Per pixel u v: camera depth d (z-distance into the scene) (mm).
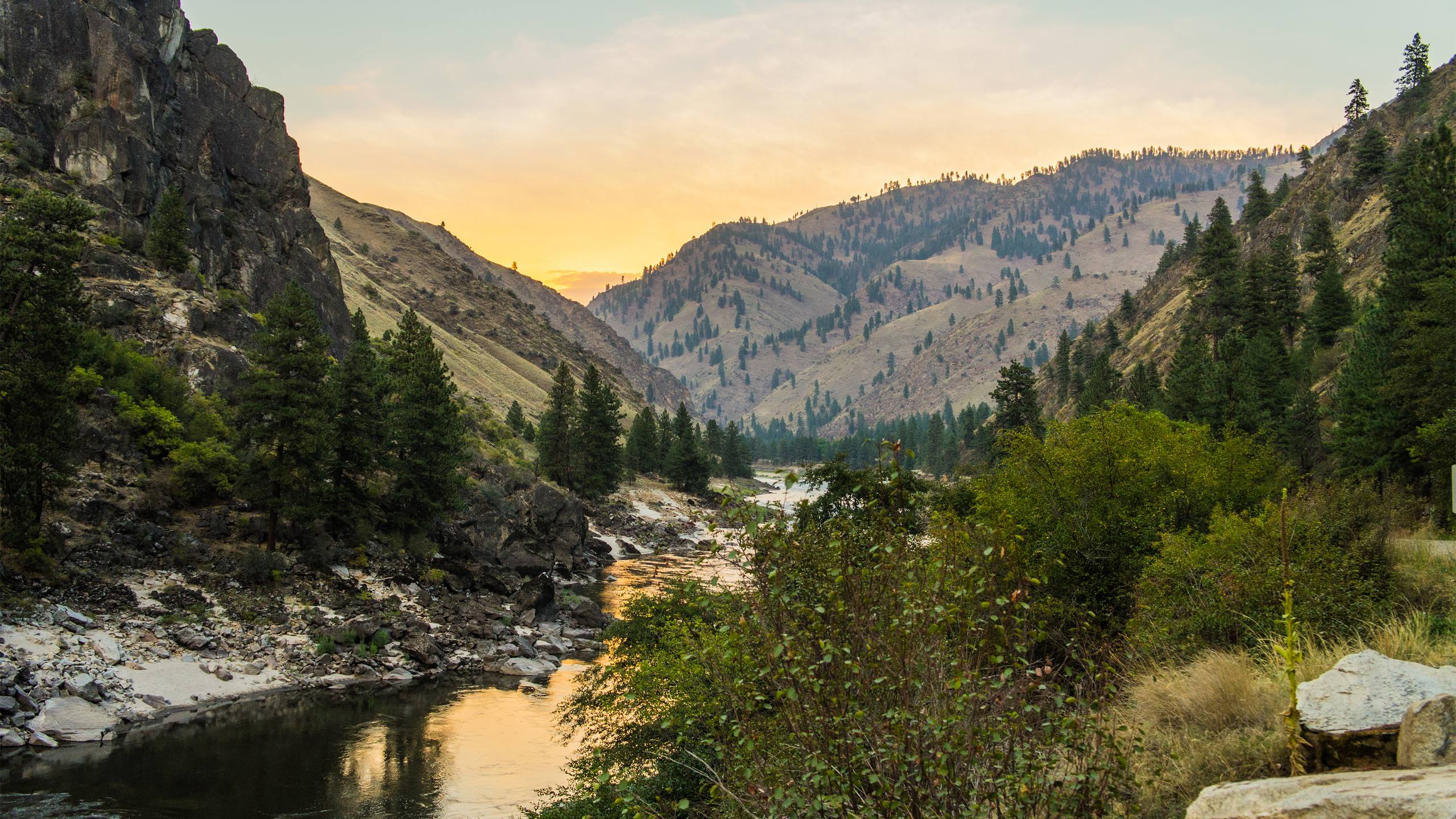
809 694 8539
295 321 54625
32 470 40469
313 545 55125
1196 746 10055
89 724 32438
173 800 27250
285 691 39875
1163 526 22672
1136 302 190750
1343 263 115500
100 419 52969
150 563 46312
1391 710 7883
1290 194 168375
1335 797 5992
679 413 158500
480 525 70938
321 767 31000
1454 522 23516
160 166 83812
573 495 85125
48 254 42500
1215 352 95062
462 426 77125
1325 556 15320
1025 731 8305
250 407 52969
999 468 29828
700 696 16609
